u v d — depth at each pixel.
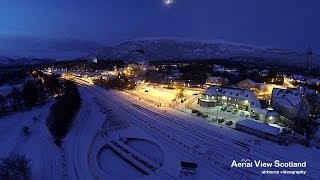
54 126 70.19
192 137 68.94
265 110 81.75
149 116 87.56
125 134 71.56
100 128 74.44
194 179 48.97
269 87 124.19
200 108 97.25
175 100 110.56
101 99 112.94
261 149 61.75
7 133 70.31
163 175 50.44
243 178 49.62
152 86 146.62
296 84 149.12
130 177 51.47
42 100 104.19
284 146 63.66
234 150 61.31
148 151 63.16
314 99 94.25
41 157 55.72
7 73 173.00
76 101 95.31
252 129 70.44
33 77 159.88
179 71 195.38
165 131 73.38
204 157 57.94
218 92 100.25
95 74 190.50
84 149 60.19
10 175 42.00
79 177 48.62
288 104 82.56
